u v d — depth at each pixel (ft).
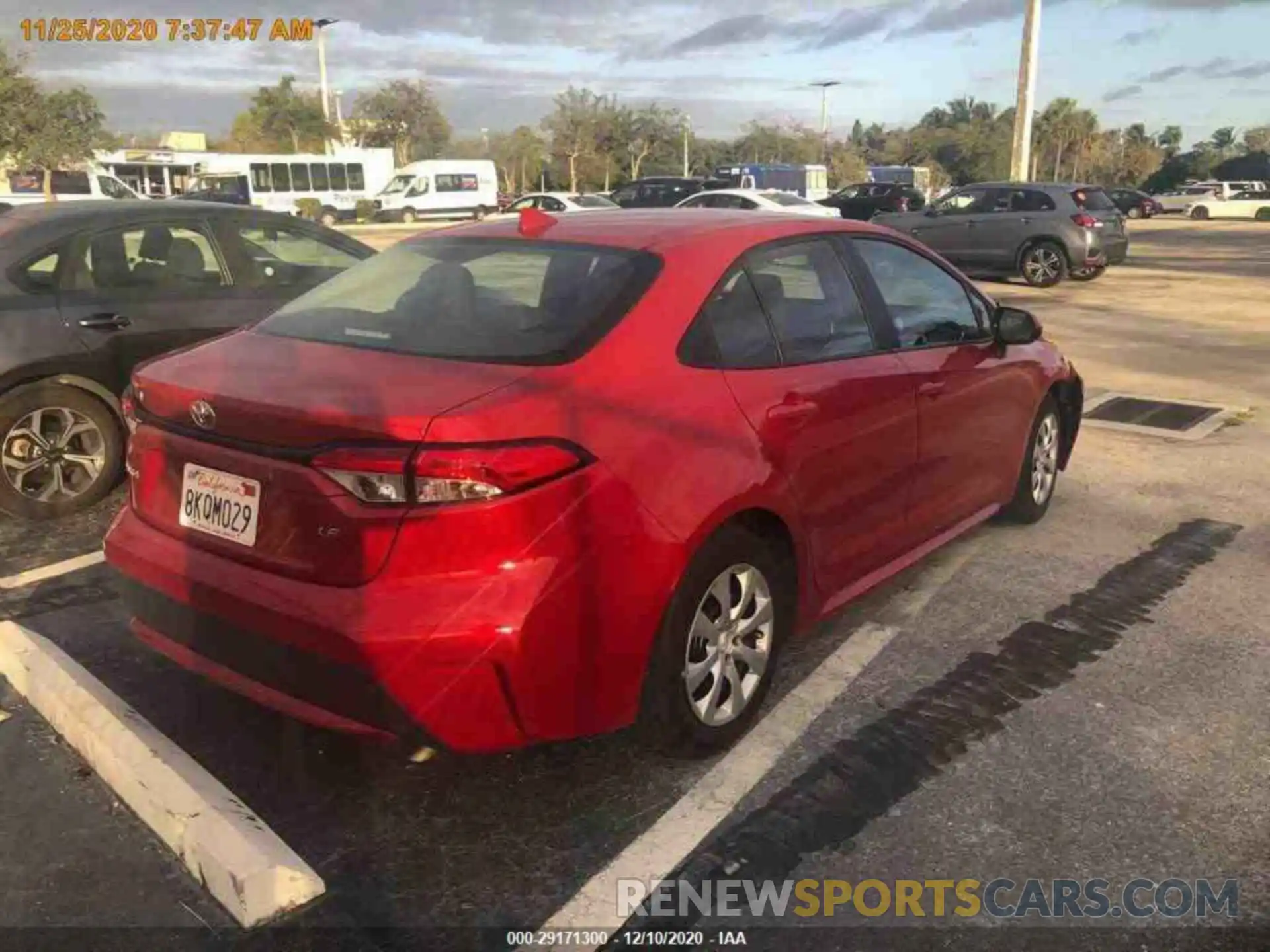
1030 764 10.30
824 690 11.71
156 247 18.21
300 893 8.35
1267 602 14.19
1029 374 15.83
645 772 10.18
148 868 8.80
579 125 230.27
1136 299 50.16
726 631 10.26
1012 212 56.49
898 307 13.24
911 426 12.70
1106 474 20.33
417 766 10.27
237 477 9.13
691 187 92.63
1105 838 9.21
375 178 149.59
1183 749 10.57
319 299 11.80
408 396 8.72
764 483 10.13
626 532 8.86
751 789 9.90
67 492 17.38
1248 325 40.93
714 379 10.18
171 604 9.57
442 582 8.31
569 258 10.91
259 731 10.83
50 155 113.19
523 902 8.45
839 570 11.84
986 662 12.42
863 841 9.18
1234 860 8.93
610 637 8.90
